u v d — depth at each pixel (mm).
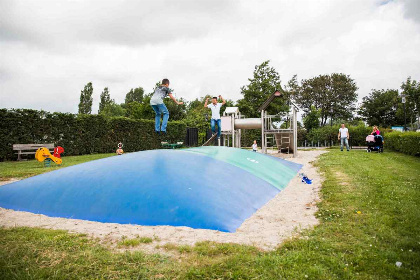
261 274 2975
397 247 3621
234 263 3209
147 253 3539
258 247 3746
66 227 4719
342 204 5676
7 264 3234
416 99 42875
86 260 3326
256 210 5762
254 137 30609
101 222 5000
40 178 7098
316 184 8234
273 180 8195
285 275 2949
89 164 7453
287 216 5301
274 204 6246
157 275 2988
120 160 7266
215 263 3217
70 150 18516
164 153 7848
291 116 17109
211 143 18047
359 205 5520
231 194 5895
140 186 5711
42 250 3615
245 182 6902
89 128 19719
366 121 62156
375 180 7785
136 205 5223
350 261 3258
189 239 4086
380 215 4871
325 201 6078
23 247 3703
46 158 12641
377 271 3043
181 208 5031
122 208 5230
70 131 18531
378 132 17141
